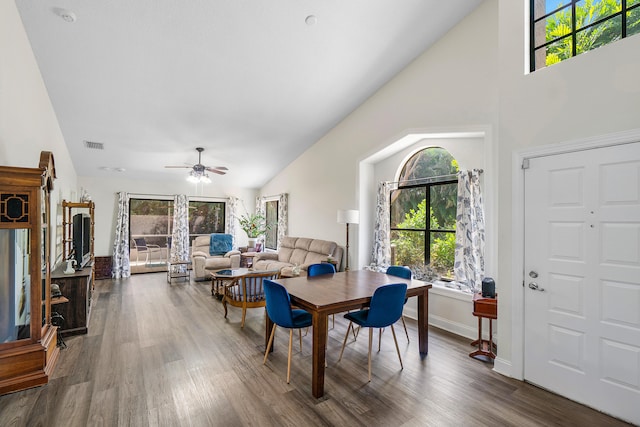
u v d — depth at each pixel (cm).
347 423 207
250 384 255
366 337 363
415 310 434
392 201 512
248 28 328
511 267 271
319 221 633
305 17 322
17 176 238
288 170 754
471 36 359
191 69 381
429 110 404
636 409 206
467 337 362
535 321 257
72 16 286
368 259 532
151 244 785
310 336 364
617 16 238
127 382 255
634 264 208
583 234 231
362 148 518
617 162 215
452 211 420
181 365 286
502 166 280
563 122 240
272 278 430
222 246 775
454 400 235
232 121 517
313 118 543
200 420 208
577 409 225
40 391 240
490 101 343
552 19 278
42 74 356
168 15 301
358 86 466
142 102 437
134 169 691
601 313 222
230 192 888
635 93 207
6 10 238
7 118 240
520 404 230
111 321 409
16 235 254
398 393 244
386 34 366
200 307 478
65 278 356
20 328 255
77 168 657
